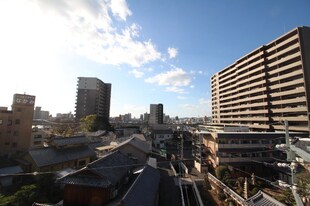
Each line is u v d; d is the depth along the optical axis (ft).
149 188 58.49
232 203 71.15
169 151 188.44
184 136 251.39
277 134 117.50
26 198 54.03
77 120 289.33
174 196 70.44
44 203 55.21
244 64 208.74
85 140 123.03
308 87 136.15
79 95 314.14
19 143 129.08
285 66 153.07
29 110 135.33
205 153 127.75
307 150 24.27
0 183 78.18
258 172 109.60
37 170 88.38
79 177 54.75
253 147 114.01
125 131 260.83
